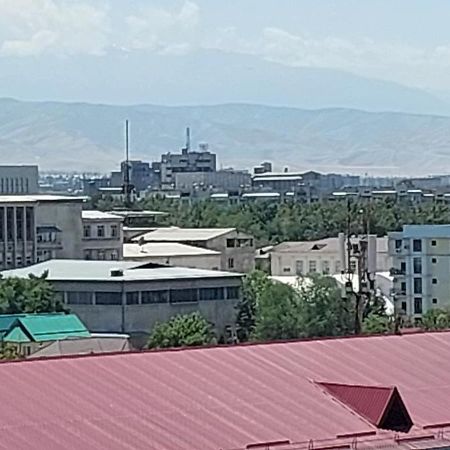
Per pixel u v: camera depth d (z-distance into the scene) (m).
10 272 153.25
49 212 195.75
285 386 58.84
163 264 174.75
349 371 62.03
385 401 57.09
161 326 121.38
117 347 121.94
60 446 50.19
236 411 55.53
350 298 125.00
